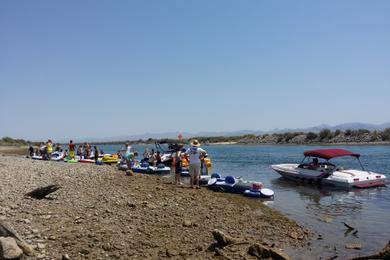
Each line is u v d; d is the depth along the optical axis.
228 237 9.41
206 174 22.50
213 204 14.77
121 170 26.67
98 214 11.45
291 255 9.39
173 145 31.69
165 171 26.72
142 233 9.97
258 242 10.21
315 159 24.42
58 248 8.30
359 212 15.02
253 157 49.84
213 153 62.44
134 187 17.14
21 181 17.45
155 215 11.95
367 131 84.69
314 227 12.37
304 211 15.03
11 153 64.69
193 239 9.79
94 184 17.67
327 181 22.39
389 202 17.33
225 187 18.55
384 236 11.37
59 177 19.70
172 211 12.73
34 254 7.77
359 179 21.48
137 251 8.62
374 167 33.91
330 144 82.44
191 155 18.72
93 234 9.38
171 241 9.52
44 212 11.21
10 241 7.48
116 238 9.31
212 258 8.45
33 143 129.50
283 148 76.50
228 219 12.46
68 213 11.30
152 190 16.64
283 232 11.42
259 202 16.48
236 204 15.37
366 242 10.70
